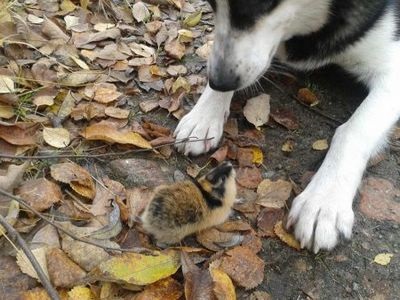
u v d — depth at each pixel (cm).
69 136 61
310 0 61
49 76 69
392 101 64
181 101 69
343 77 75
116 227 51
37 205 52
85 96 67
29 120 62
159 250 50
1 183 52
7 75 67
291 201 58
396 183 62
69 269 47
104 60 75
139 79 72
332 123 69
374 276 52
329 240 52
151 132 64
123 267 46
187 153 61
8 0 81
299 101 71
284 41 68
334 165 57
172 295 47
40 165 57
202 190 49
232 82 59
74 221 52
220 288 47
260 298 49
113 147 61
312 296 50
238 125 67
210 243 52
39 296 45
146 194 56
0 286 45
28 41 74
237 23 58
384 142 64
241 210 56
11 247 48
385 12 65
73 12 84
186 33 83
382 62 66
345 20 64
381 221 58
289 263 52
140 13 86
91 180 56
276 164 62
